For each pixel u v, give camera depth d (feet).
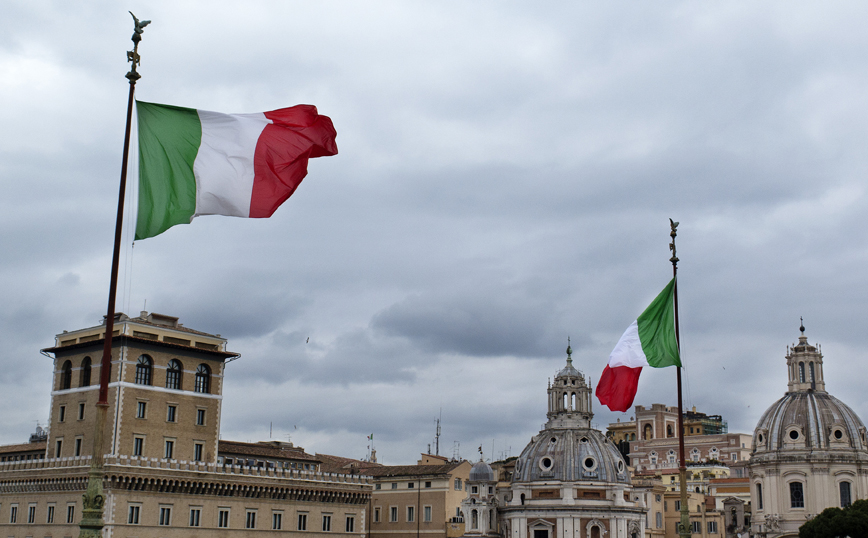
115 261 141.49
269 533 421.59
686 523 183.83
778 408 539.29
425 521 526.57
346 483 457.68
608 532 540.52
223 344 437.17
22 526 399.85
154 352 404.57
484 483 545.85
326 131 156.66
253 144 151.74
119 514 368.27
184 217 146.82
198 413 417.90
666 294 199.72
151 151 147.23
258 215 150.51
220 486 402.31
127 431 388.37
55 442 407.64
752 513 537.65
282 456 484.33
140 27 147.43
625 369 198.39
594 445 570.46
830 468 510.17
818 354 543.80
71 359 413.18
